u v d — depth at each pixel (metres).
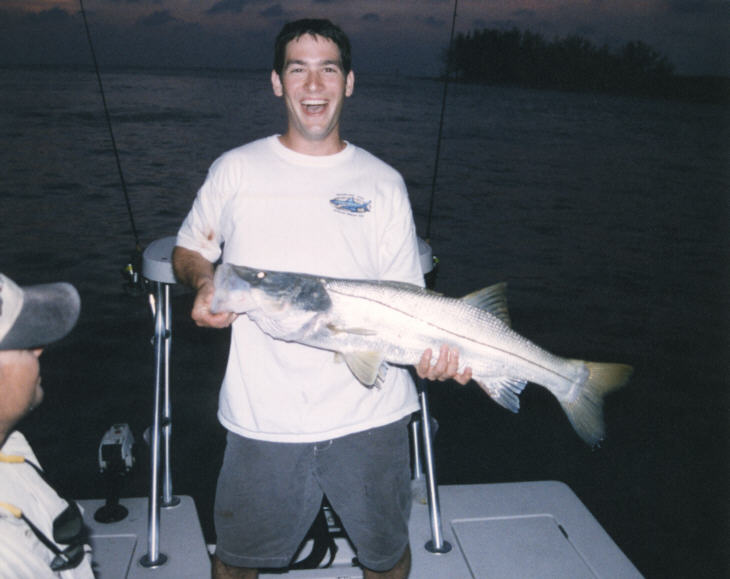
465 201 18.62
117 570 2.61
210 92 76.50
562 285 10.91
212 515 4.46
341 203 2.31
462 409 6.04
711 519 4.78
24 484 1.24
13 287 1.10
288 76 2.27
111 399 6.16
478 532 2.92
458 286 10.78
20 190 16.70
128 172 20.22
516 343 2.49
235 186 2.31
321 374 2.27
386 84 137.62
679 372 7.50
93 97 56.53
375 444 2.32
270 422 2.27
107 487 2.90
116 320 8.10
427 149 30.31
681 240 14.90
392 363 2.37
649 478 5.27
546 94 101.88
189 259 2.36
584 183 22.75
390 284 2.32
